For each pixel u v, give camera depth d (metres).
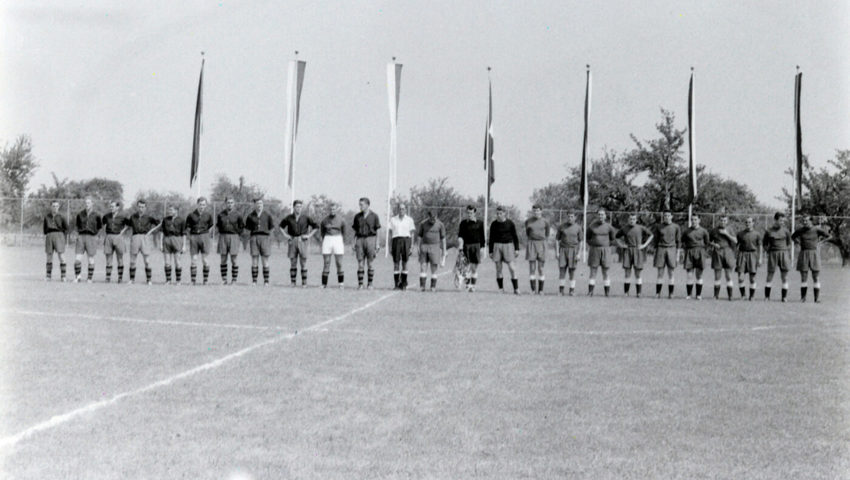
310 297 18.58
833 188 47.56
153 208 50.88
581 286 25.20
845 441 6.77
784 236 20.44
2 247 49.88
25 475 5.74
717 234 20.69
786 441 6.77
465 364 10.07
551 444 6.62
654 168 52.44
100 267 30.06
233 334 12.37
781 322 15.01
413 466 6.02
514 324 14.13
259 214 21.83
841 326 14.38
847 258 46.88
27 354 10.41
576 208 54.16
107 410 7.54
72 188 54.88
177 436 6.73
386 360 10.28
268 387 8.59
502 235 20.97
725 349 11.48
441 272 32.00
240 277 26.58
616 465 6.10
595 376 9.37
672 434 6.94
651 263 42.00
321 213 52.19
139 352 10.66
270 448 6.43
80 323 13.39
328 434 6.83
